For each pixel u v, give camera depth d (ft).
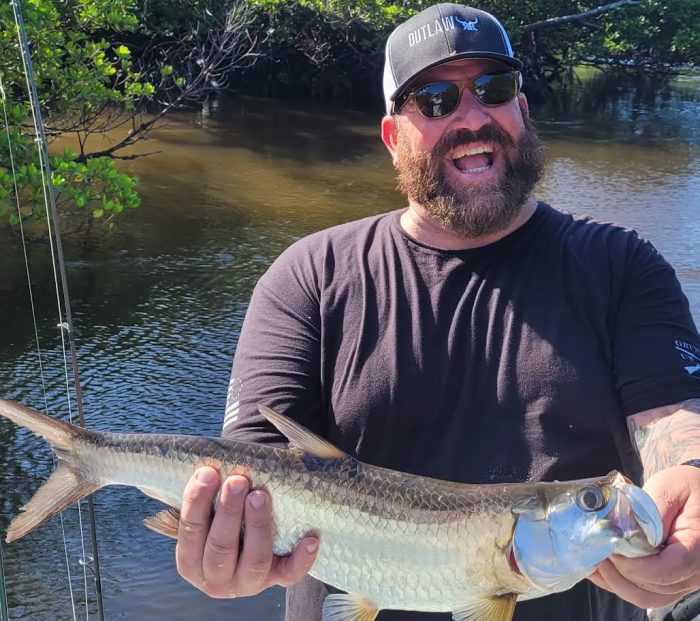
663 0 83.30
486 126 7.91
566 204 40.24
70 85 29.89
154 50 61.11
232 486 6.26
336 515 6.56
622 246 7.68
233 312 25.95
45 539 15.84
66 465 7.29
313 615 7.69
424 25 8.15
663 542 5.72
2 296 25.75
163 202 37.17
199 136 52.13
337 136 56.90
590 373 7.09
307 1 65.92
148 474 6.99
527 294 7.47
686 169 49.60
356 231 8.30
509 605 6.34
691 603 8.69
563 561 6.00
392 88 8.29
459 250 7.75
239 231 34.01
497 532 6.29
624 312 7.34
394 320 7.57
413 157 8.02
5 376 21.07
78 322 24.52
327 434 7.66
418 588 6.51
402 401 7.37
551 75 89.35
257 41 67.00
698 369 6.86
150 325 24.66
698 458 6.07
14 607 14.03
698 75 106.42
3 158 24.07
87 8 31.83
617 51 83.87
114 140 47.01
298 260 8.24
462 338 7.41
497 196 7.61
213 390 21.06
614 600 7.41
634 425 6.84
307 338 7.73
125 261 29.55
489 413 7.22
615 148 55.83
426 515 6.47
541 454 7.02
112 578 14.96
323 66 73.82
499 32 8.19
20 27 12.01
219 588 6.45
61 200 31.14
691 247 33.60
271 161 47.32
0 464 17.65
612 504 5.85
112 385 20.99
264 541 6.34
